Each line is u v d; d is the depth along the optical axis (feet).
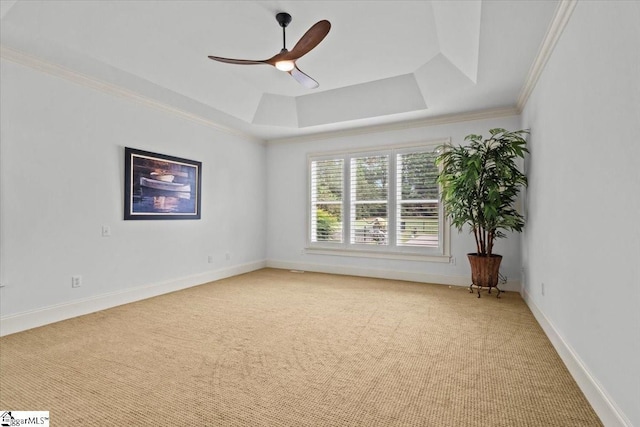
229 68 12.46
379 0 8.50
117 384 6.28
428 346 8.10
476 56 9.29
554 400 5.73
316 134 18.11
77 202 10.55
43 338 8.61
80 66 10.00
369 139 16.87
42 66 9.62
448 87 12.00
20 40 8.57
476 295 13.04
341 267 17.62
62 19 8.31
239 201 17.74
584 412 5.39
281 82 13.79
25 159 9.30
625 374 4.56
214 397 5.84
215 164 16.14
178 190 14.10
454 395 5.89
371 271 16.80
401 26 9.67
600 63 5.42
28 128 9.37
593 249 5.70
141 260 12.59
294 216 19.03
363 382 6.37
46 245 9.77
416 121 15.49
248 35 10.19
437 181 13.61
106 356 7.52
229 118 15.20
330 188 17.97
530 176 11.21
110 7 8.62
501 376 6.57
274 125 16.37
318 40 7.97
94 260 11.02
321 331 9.15
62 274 10.14
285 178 19.31
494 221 12.01
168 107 13.51
